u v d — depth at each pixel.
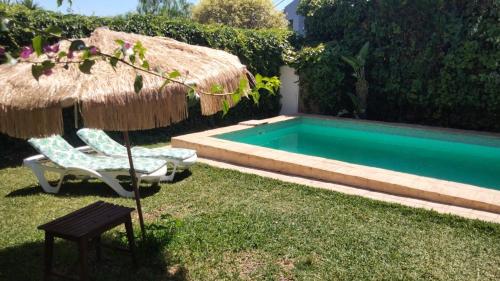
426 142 12.09
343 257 4.36
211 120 13.37
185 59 4.08
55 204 6.11
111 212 4.01
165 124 3.56
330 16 14.95
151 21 11.50
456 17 12.20
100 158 7.37
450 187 6.33
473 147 11.36
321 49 14.38
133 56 2.87
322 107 15.11
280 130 13.56
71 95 3.14
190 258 4.33
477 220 5.25
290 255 4.41
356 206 5.84
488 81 11.61
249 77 4.72
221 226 5.12
